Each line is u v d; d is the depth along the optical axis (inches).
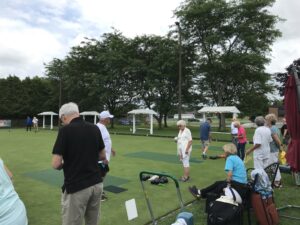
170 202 252.2
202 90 1464.1
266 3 1235.9
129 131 1286.9
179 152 335.6
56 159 127.3
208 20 1295.5
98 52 1488.7
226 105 1435.8
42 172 377.1
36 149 619.2
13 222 103.4
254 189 189.8
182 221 149.7
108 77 1387.8
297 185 298.2
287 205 233.3
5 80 1883.6
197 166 426.6
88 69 1545.3
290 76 197.9
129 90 1457.9
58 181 329.1
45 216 220.7
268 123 290.0
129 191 287.6
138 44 1389.0
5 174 114.4
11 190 111.9
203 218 209.2
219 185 205.8
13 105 1881.2
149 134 1086.4
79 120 136.6
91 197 134.3
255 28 1290.6
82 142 131.1
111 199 261.7
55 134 1117.7
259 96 1381.6
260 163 264.7
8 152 569.6
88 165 132.1
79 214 129.7
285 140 454.9
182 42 1337.4
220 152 583.8
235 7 1253.1
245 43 1279.5
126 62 1359.5
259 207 185.6
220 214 172.7
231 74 1305.4
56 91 1793.8
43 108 1936.5
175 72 1336.1
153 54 1390.3
